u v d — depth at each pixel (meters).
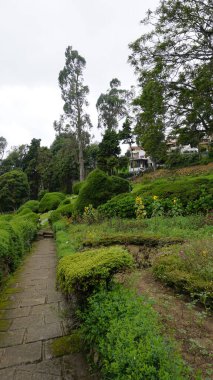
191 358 2.22
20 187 43.06
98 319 2.64
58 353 2.97
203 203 8.95
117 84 46.56
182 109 13.44
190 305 3.04
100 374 2.42
